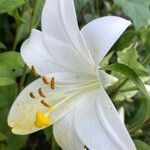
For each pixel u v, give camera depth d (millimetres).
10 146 343
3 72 308
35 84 300
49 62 302
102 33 266
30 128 297
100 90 277
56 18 284
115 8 458
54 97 299
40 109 298
